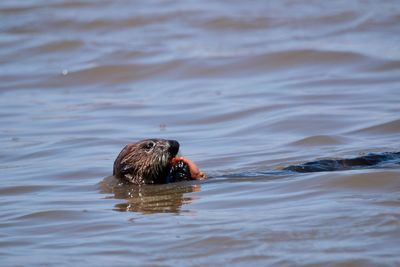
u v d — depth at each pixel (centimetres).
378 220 968
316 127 1653
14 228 1068
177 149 1255
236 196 1153
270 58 2384
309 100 1925
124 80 2334
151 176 1257
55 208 1159
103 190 1261
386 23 2795
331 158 1372
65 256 933
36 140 1702
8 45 2791
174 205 1135
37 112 2002
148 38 2795
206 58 2433
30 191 1292
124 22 3027
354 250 885
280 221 1002
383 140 1503
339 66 2291
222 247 932
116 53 2578
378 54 2348
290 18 2952
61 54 2666
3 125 1872
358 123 1652
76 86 2316
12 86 2331
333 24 2842
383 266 838
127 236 997
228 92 2094
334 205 1052
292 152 1455
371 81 2097
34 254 947
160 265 890
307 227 970
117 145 1616
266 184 1205
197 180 1266
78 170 1408
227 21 2944
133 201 1177
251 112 1842
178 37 2797
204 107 1931
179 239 968
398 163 1257
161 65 2405
